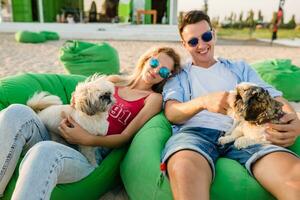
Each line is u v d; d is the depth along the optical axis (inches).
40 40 489.1
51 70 291.9
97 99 90.3
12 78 123.5
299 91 212.5
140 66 116.1
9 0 645.3
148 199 84.8
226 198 76.8
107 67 256.7
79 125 93.3
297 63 364.5
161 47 113.3
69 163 80.7
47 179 71.6
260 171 76.9
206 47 105.1
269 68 217.9
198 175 72.1
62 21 664.4
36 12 671.1
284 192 69.7
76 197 88.8
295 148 91.4
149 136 95.3
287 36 687.1
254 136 85.1
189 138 87.7
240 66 109.2
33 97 103.3
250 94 81.5
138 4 669.9
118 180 109.1
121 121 105.3
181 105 97.5
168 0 655.1
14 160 80.4
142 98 110.6
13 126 80.1
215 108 87.4
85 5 681.0
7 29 624.4
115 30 610.9
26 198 67.2
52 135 98.1
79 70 250.2
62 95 133.7
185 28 106.8
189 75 108.3
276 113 84.0
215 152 88.5
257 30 783.1
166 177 80.2
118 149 104.2
